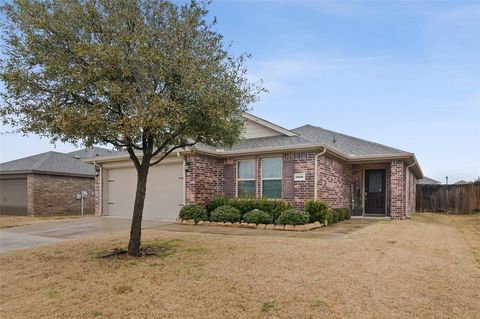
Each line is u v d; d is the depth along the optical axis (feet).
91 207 75.66
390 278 18.89
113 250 26.78
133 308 15.60
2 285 19.16
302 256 23.50
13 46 21.29
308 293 16.67
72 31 21.40
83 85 20.25
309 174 41.83
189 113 22.44
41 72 21.18
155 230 37.29
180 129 23.57
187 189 45.68
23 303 16.53
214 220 41.52
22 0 20.83
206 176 46.93
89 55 19.71
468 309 14.98
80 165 76.23
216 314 14.73
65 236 35.63
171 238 31.40
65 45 21.53
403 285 17.83
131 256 24.64
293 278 18.85
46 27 20.57
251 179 46.50
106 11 21.61
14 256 26.13
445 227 43.91
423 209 75.25
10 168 67.36
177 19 22.90
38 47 21.08
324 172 44.45
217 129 24.30
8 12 21.29
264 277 19.12
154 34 21.79
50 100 21.72
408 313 14.52
